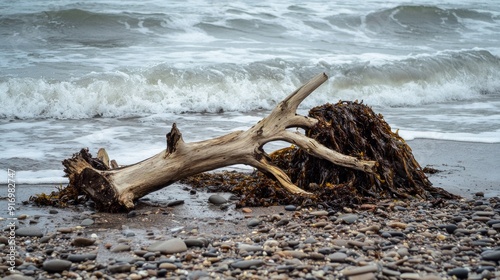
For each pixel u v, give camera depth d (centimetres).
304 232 528
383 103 1355
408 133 993
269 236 517
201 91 1271
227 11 2120
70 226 555
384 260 454
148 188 608
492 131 1038
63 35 1770
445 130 1038
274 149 859
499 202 635
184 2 2300
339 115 674
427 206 618
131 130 1009
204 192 682
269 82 1345
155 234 530
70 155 837
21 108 1139
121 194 594
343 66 1465
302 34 1980
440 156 862
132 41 1736
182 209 611
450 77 1527
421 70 1505
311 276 420
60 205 619
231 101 1258
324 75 634
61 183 717
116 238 518
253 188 645
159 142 917
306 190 650
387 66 1489
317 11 2253
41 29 1794
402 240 507
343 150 662
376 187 648
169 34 1842
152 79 1278
